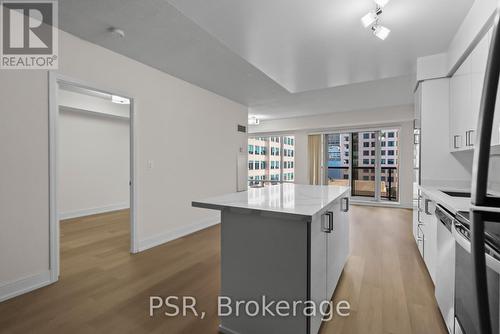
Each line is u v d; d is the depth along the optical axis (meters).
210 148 4.62
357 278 2.50
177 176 3.89
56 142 2.44
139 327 1.78
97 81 2.78
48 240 2.39
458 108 2.53
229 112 5.16
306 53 2.89
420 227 3.01
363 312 1.94
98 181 5.65
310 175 7.66
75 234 4.03
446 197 2.09
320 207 1.55
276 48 2.78
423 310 1.97
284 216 1.40
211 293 2.24
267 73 3.58
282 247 1.53
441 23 2.27
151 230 3.46
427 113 2.98
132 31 2.49
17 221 2.20
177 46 2.81
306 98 5.12
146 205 3.39
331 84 4.08
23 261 2.23
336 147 7.64
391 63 3.17
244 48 2.78
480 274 0.46
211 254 3.18
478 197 0.47
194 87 4.20
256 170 8.91
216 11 2.10
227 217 1.72
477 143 0.47
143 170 3.34
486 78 0.44
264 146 8.98
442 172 2.91
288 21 2.24
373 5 2.01
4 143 2.12
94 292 2.25
